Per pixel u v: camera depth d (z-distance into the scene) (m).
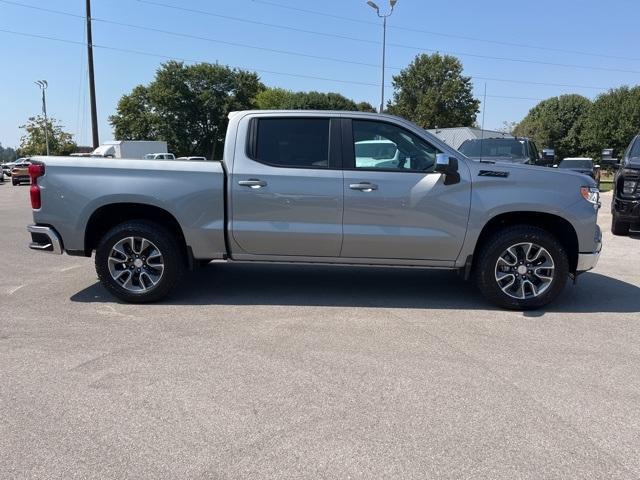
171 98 65.56
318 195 5.31
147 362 4.04
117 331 4.72
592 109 47.88
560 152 66.19
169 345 4.39
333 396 3.52
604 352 4.36
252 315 5.22
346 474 2.68
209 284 6.43
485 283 5.41
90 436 3.01
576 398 3.53
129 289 5.52
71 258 8.06
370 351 4.31
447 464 2.78
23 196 22.73
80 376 3.78
